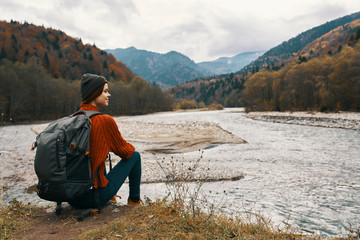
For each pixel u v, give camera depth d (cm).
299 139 1775
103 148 204
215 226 224
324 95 5041
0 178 767
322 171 841
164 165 934
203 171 824
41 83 6194
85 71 14038
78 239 181
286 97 6316
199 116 5762
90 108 218
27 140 1819
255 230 235
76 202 223
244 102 9069
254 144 1545
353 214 448
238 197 555
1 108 4959
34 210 269
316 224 398
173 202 269
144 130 2383
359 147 1379
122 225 206
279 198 552
